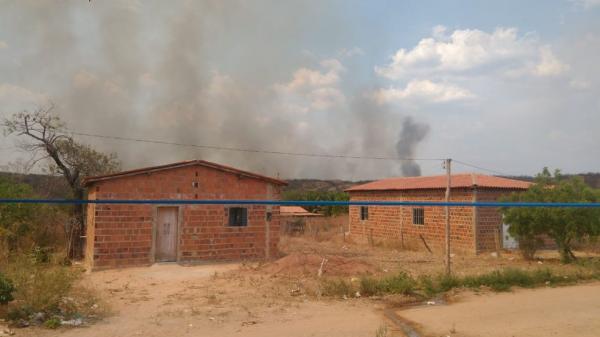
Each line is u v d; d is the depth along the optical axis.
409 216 29.16
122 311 11.48
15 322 9.58
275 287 14.70
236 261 20.97
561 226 20.31
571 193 20.33
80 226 23.92
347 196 52.66
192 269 18.97
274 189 22.12
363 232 33.31
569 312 11.32
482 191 24.89
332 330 9.73
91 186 20.06
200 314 11.23
